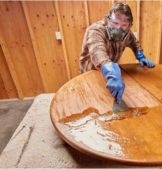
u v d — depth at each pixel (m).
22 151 1.20
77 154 1.09
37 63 2.59
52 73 2.68
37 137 1.31
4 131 2.07
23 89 2.80
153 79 1.22
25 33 2.40
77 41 2.47
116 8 1.18
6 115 2.43
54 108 0.97
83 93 1.09
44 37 2.43
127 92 1.06
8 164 1.11
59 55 2.56
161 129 0.74
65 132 0.78
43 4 2.23
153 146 0.66
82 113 0.90
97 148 0.68
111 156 0.64
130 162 0.62
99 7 2.27
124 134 0.73
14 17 2.29
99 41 1.22
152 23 2.33
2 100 2.87
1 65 2.60
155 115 0.83
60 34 2.40
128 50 2.48
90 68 1.46
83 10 2.28
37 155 1.14
